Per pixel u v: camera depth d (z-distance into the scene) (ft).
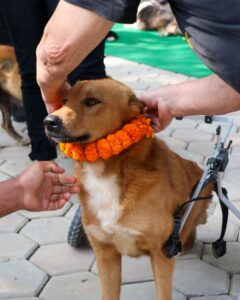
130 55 13.53
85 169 4.35
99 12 3.31
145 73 11.94
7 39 7.97
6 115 8.24
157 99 3.97
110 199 4.29
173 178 4.51
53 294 4.94
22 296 4.92
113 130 4.25
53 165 4.00
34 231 5.90
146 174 4.24
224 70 3.22
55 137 4.16
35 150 7.10
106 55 13.56
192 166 5.09
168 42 14.78
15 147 8.23
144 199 4.23
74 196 6.57
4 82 8.05
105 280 4.62
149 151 4.34
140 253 4.54
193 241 5.47
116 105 4.23
